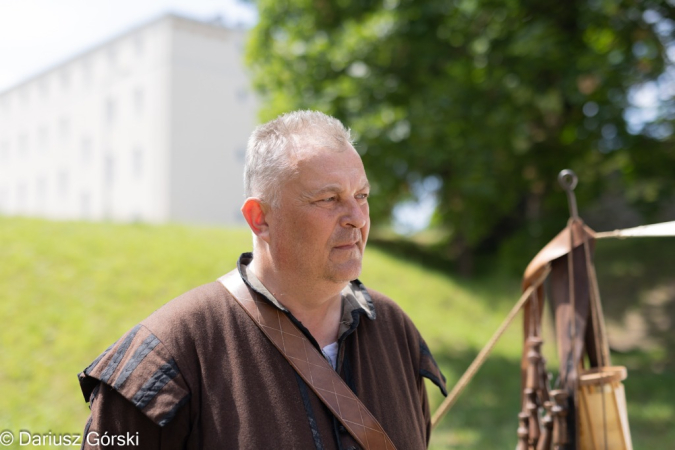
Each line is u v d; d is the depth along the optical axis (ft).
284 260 4.81
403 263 33.35
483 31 24.67
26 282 18.24
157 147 59.93
